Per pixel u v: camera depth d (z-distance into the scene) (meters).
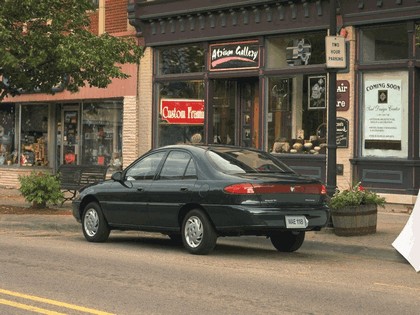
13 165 30.42
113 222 14.63
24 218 17.97
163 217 13.59
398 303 9.26
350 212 14.71
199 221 12.98
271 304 9.01
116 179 14.51
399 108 18.72
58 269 11.34
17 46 18.56
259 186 12.41
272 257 13.31
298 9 20.53
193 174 13.26
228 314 8.41
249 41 21.92
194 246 13.11
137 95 25.02
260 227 12.30
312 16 20.17
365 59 19.42
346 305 9.05
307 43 20.64
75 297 9.23
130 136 25.22
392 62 18.73
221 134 23.34
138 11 24.44
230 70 22.39
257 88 22.91
